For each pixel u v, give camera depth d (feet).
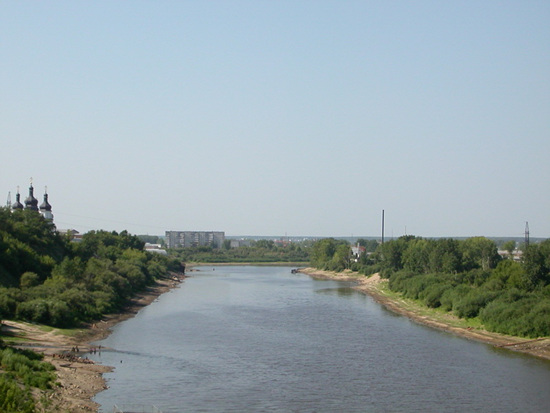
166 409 201.87
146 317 421.18
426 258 608.60
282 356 290.97
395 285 588.50
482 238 639.76
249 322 402.72
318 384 239.30
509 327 342.64
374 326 388.98
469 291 427.74
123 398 211.00
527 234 649.20
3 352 223.10
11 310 321.73
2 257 411.95
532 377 252.21
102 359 272.31
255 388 231.71
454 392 229.25
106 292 444.14
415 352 303.27
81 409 190.70
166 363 270.46
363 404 213.05
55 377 219.41
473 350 308.60
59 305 336.49
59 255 559.38
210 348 308.60
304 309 479.00
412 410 207.00
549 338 321.52
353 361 281.54
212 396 219.20
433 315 430.61
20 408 166.61
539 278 406.82
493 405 213.46
